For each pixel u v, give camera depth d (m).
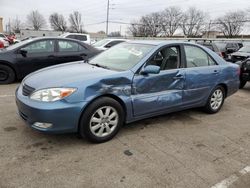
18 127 4.25
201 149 3.85
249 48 13.06
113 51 4.86
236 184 3.04
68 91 3.45
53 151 3.56
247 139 4.30
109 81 3.73
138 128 4.49
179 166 3.35
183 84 4.62
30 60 7.57
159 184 2.96
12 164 3.20
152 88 4.20
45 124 3.43
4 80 7.47
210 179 3.11
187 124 4.82
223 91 5.56
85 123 3.63
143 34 79.50
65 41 8.09
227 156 3.68
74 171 3.12
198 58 5.01
